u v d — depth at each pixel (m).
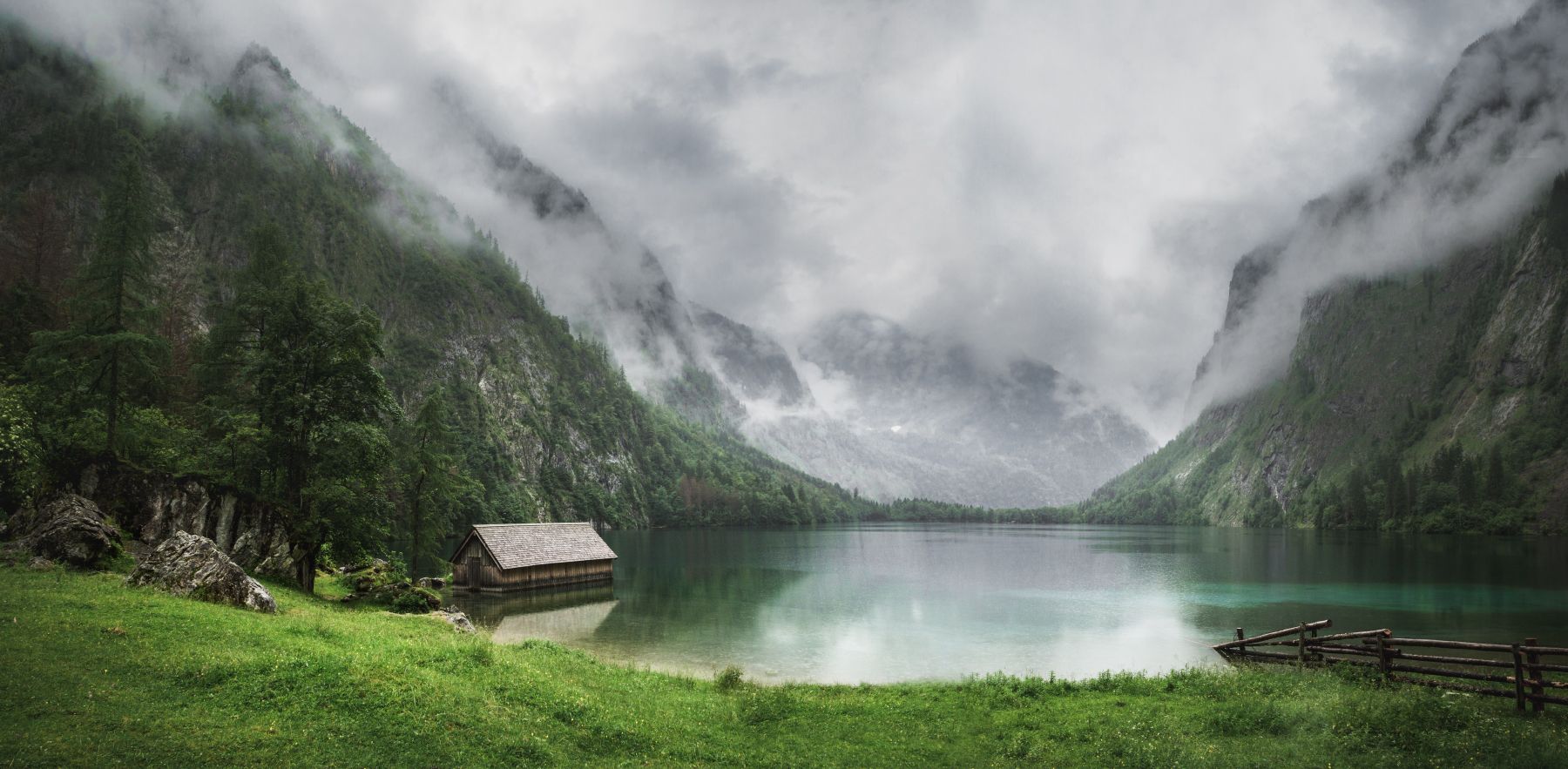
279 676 22.59
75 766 16.34
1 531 41.50
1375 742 22.61
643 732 23.69
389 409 60.41
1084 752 23.78
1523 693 26.39
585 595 82.88
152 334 52.94
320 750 18.88
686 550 170.75
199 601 32.59
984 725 27.56
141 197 51.56
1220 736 24.56
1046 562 141.12
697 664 49.84
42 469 45.44
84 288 51.00
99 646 23.25
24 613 25.22
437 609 57.53
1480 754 21.03
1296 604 81.75
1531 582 99.19
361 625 37.03
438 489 84.44
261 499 52.75
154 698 20.45
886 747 24.64
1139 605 80.94
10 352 79.69
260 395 55.88
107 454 47.34
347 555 58.31
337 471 57.97
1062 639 60.75
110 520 43.69
